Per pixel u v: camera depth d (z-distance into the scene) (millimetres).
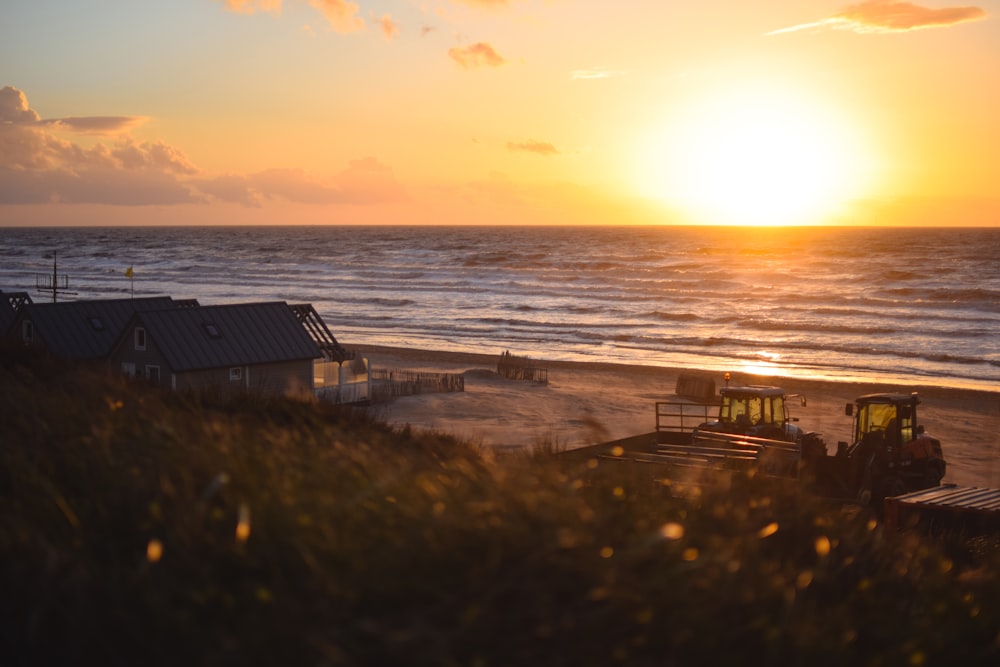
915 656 4797
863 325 67812
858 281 103250
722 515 6039
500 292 99250
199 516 4703
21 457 5793
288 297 95812
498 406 38281
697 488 8508
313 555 4398
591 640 4133
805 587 5637
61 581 4223
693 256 154000
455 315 79562
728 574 4773
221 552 4500
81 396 8250
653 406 38750
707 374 48031
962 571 8562
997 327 66000
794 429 23703
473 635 4008
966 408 39344
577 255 159875
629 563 4621
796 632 4598
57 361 15188
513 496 5211
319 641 3713
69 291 101688
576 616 4207
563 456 14250
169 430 6297
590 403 39312
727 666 4258
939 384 45969
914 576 6828
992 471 27500
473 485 5668
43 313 36750
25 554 4504
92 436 6250
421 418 35281
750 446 17172
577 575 4473
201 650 3865
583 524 4961
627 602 4336
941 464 20641
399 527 4789
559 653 4043
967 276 107250
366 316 79188
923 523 13203
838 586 6004
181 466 5574
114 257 175500
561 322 73750
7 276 126812
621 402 39688
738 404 22766
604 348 60750
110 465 5676
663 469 10695
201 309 35406
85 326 37125
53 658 4027
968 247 178375
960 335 62812
